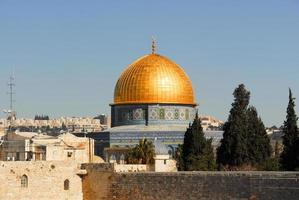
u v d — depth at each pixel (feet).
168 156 509.35
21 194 325.21
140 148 479.41
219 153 429.38
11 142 432.25
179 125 602.03
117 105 612.70
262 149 427.33
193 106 614.75
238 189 290.35
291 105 402.31
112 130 598.34
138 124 603.26
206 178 299.99
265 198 282.77
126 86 609.42
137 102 603.26
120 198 327.67
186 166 431.43
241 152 418.10
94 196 336.49
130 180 324.80
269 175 282.77
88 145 499.51
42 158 426.10
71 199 336.90
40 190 330.54
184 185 306.76
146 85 602.03
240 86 441.68
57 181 334.85
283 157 394.32
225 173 295.07
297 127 399.65
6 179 321.52
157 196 315.37
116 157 579.48
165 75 604.90
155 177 316.81
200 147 434.30
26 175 327.47
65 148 451.12
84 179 340.18
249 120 431.02
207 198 298.97
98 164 335.88
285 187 278.46
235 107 431.02
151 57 616.39
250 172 292.81
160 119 600.80
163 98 600.39
